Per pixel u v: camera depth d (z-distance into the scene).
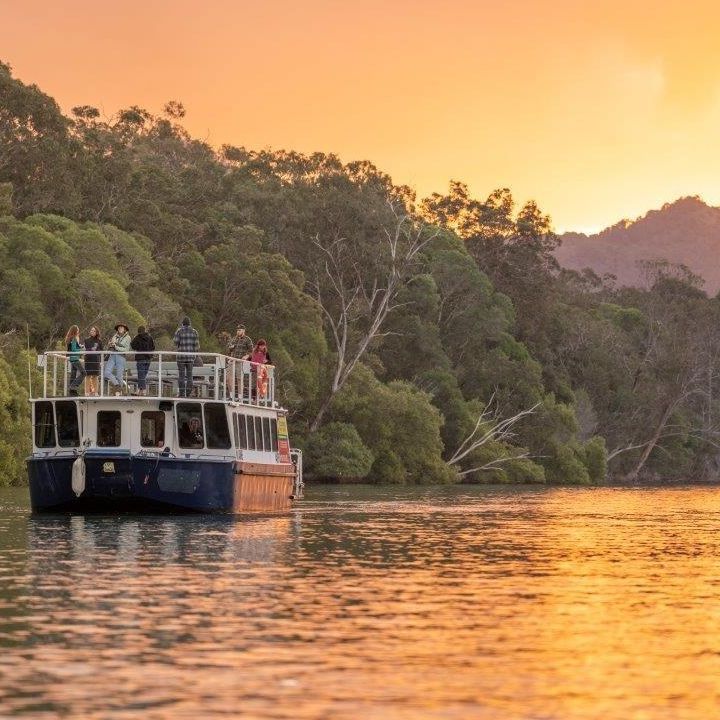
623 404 177.75
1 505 59.25
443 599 27.88
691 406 184.62
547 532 49.59
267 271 123.69
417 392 134.25
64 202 120.81
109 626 23.47
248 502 50.97
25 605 25.81
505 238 178.38
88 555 35.03
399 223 132.50
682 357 176.12
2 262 99.38
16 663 20.36
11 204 108.44
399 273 131.75
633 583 31.58
